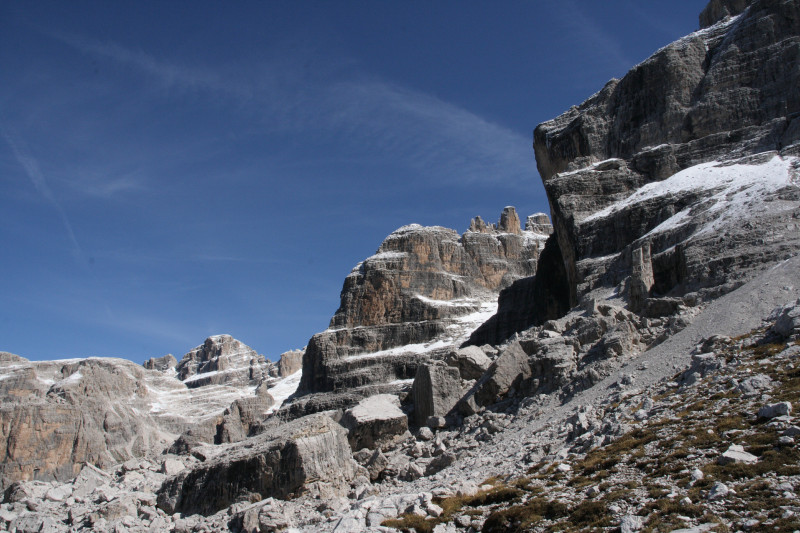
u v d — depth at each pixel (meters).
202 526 49.28
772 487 28.89
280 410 139.12
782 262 58.25
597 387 52.75
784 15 100.31
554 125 130.88
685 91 104.62
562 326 72.81
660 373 48.62
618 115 112.56
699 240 70.81
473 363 73.56
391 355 141.75
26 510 63.72
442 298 161.00
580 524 31.30
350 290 162.25
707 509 28.77
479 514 36.31
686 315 57.34
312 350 153.50
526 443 47.62
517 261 181.62
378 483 56.34
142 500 61.22
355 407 71.12
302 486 53.69
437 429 66.00
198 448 81.00
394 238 170.00
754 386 39.03
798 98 92.88
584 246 91.81
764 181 77.44
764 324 48.31
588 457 39.03
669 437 37.06
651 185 94.94
